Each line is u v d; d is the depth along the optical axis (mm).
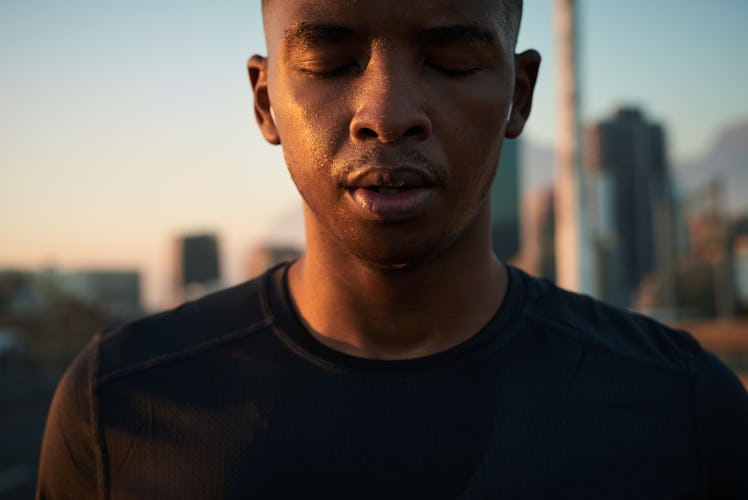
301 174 896
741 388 1090
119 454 985
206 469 930
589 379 998
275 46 919
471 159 872
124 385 1013
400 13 821
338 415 940
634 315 1157
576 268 7324
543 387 979
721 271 23641
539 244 37938
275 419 946
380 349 1002
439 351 1000
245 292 1109
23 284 23062
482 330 1010
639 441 967
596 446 948
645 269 69938
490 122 885
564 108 7457
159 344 1055
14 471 7316
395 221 843
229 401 970
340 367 968
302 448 925
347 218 865
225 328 1052
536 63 1023
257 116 1058
